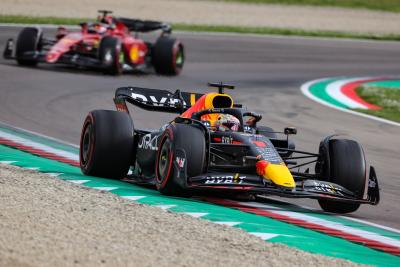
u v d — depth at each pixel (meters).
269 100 79.25
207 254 25.52
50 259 22.81
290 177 33.97
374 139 62.00
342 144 36.84
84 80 80.69
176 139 34.59
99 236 26.25
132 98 40.62
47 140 52.19
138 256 24.31
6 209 28.64
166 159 35.12
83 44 85.62
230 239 27.89
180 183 34.09
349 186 36.09
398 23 185.62
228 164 36.44
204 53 114.19
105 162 38.41
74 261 22.91
